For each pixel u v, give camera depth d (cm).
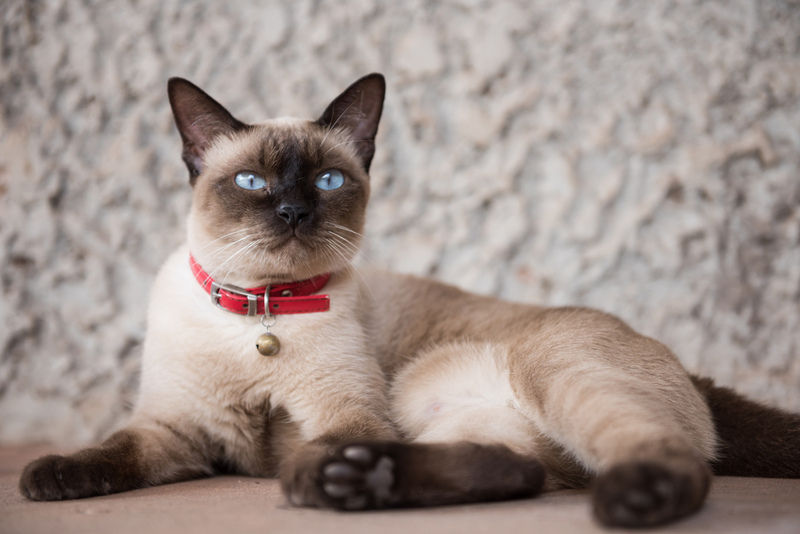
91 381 303
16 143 308
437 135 319
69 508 130
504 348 180
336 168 200
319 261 185
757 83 309
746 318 298
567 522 103
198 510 125
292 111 315
